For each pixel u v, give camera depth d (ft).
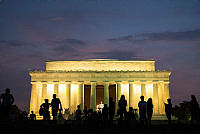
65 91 323.78
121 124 115.14
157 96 321.93
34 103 315.58
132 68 334.03
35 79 322.55
